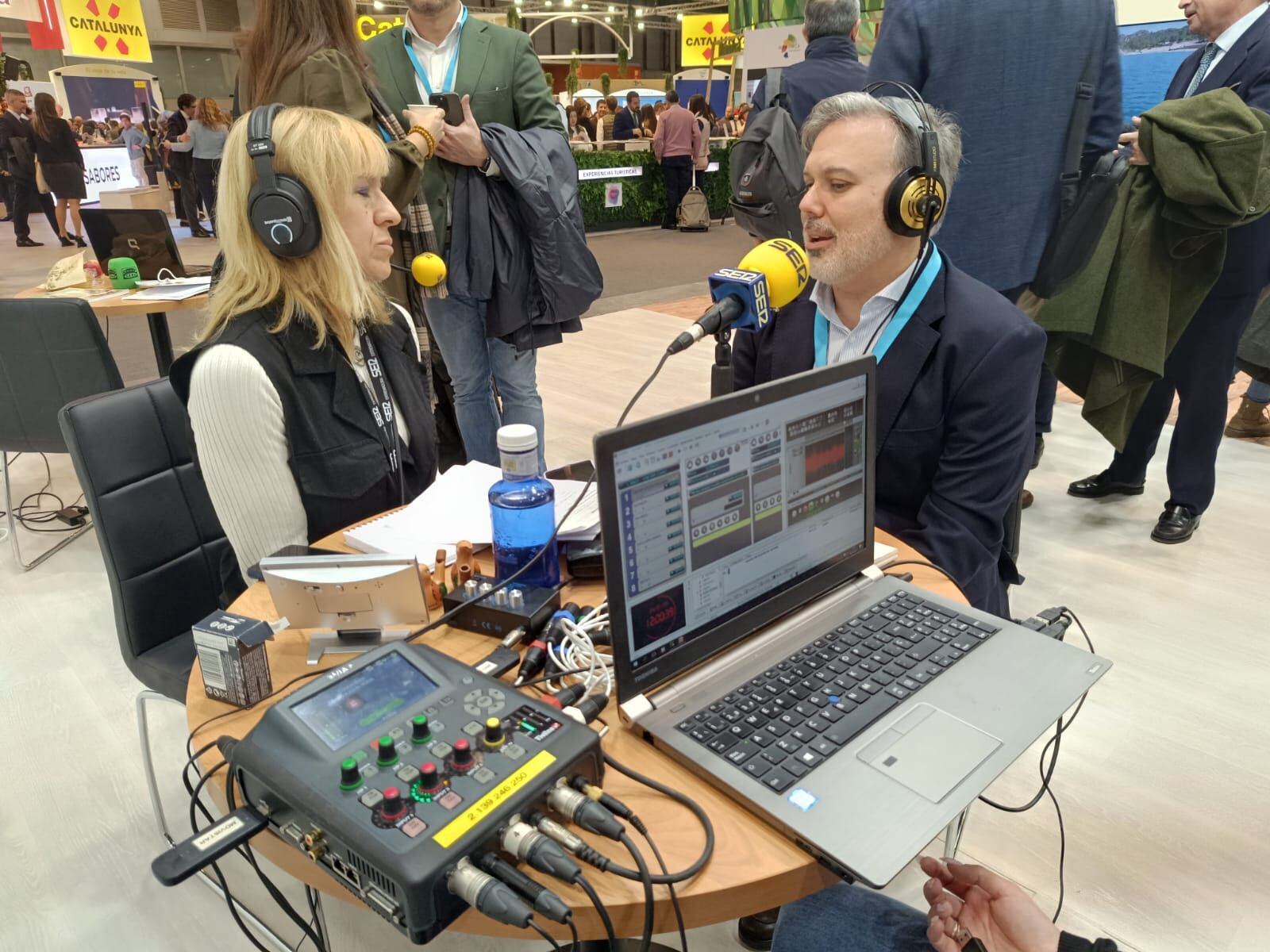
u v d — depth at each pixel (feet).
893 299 4.91
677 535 3.01
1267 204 7.48
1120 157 7.59
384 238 4.91
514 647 3.51
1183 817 5.71
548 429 12.54
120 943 5.03
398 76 7.99
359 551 4.23
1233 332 8.55
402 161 6.77
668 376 14.99
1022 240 7.63
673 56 76.02
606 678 3.23
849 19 9.51
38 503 10.68
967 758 2.78
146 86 34.71
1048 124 7.23
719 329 3.91
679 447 2.95
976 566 4.73
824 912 3.57
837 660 3.30
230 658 3.17
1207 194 7.32
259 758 2.53
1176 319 8.29
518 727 2.65
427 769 2.40
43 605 8.48
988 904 3.25
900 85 4.70
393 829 2.29
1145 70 11.67
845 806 2.59
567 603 3.81
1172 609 8.04
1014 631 3.48
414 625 3.70
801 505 3.48
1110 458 11.53
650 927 2.34
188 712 3.26
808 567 3.59
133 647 5.18
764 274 3.86
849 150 4.53
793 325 5.45
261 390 4.32
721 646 3.25
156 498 5.23
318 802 2.38
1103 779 6.03
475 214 7.77
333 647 3.60
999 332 4.68
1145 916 4.99
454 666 2.91
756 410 3.19
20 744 6.61
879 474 5.09
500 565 3.81
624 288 22.56
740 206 10.02
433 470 5.51
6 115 26.68
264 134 4.20
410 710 2.71
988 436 4.71
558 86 67.05
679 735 2.91
